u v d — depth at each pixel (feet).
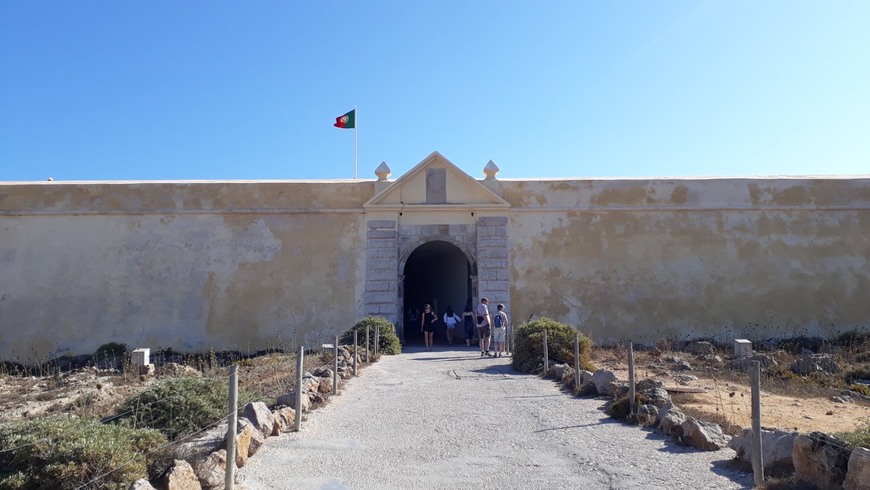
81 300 88.63
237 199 91.09
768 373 57.36
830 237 91.86
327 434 33.58
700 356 70.49
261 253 90.07
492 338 86.02
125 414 31.48
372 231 90.07
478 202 90.99
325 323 88.33
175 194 91.09
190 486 22.85
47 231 90.17
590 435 32.60
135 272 89.35
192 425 30.73
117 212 90.33
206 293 89.04
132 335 87.92
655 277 90.38
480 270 89.40
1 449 21.61
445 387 49.06
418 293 124.06
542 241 90.84
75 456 21.65
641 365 62.34
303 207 90.94
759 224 91.91
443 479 25.80
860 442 22.36
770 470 24.95
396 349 76.48
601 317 89.20
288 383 48.37
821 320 89.66
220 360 82.53
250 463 28.09
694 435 29.73
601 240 91.15
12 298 88.53
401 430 34.47
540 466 27.32
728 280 90.43
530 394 45.24
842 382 53.83
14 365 84.23
